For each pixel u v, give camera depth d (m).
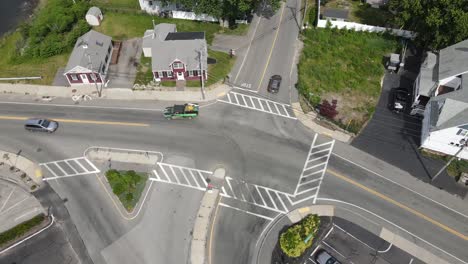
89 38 64.00
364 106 59.03
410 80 63.12
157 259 42.69
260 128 56.28
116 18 75.31
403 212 46.88
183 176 50.28
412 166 51.44
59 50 67.31
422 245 44.06
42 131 55.59
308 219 44.03
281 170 51.06
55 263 42.19
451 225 45.75
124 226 45.34
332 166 51.50
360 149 53.53
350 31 72.06
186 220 45.97
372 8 78.88
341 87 61.75
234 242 44.09
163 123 57.00
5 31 77.50
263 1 78.69
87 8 75.94
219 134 55.44
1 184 49.56
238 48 69.44
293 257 42.41
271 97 60.88
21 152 53.19
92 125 56.62
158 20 75.00
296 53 68.38
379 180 50.00
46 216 46.00
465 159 51.62
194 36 64.31
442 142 50.78
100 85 62.59
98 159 52.19
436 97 53.59
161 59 60.97
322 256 41.84
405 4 63.59
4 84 62.94
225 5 67.56
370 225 45.69
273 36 72.00
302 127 56.47
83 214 46.41
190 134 55.44
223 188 49.06
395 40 70.12
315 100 59.59
